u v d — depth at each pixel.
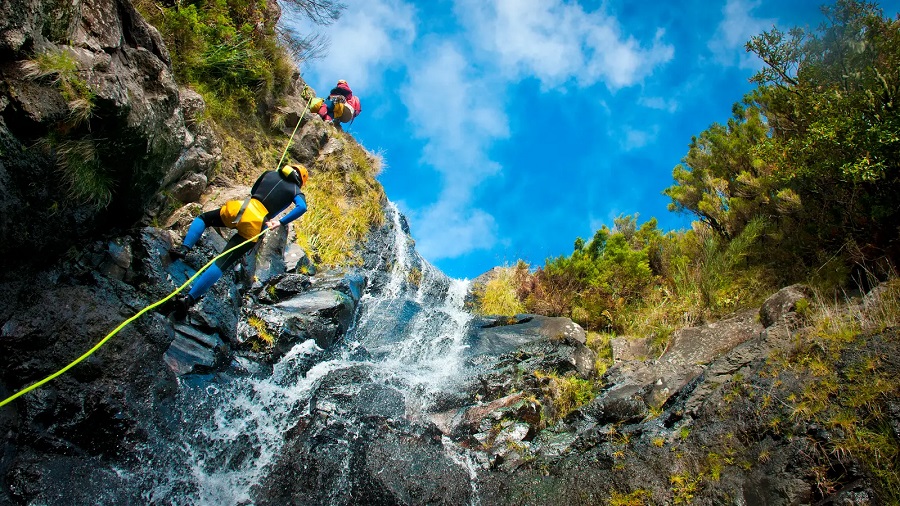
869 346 4.28
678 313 7.27
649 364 6.18
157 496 4.29
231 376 5.50
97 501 3.97
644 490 4.36
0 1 3.58
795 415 4.09
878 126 5.12
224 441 4.88
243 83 9.27
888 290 4.79
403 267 9.84
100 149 4.58
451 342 7.48
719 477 4.14
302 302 6.83
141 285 5.12
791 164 5.96
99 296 4.72
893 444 3.59
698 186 8.30
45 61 3.96
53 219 4.43
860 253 5.55
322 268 8.19
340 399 5.67
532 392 6.24
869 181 5.29
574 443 5.28
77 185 4.43
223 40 8.91
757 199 7.25
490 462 5.23
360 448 5.10
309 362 6.22
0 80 3.77
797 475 3.78
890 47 5.45
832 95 5.59
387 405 5.74
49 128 4.07
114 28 4.71
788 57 6.19
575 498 4.56
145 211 5.76
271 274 6.94
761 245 7.11
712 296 7.05
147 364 4.67
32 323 4.18
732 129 8.18
